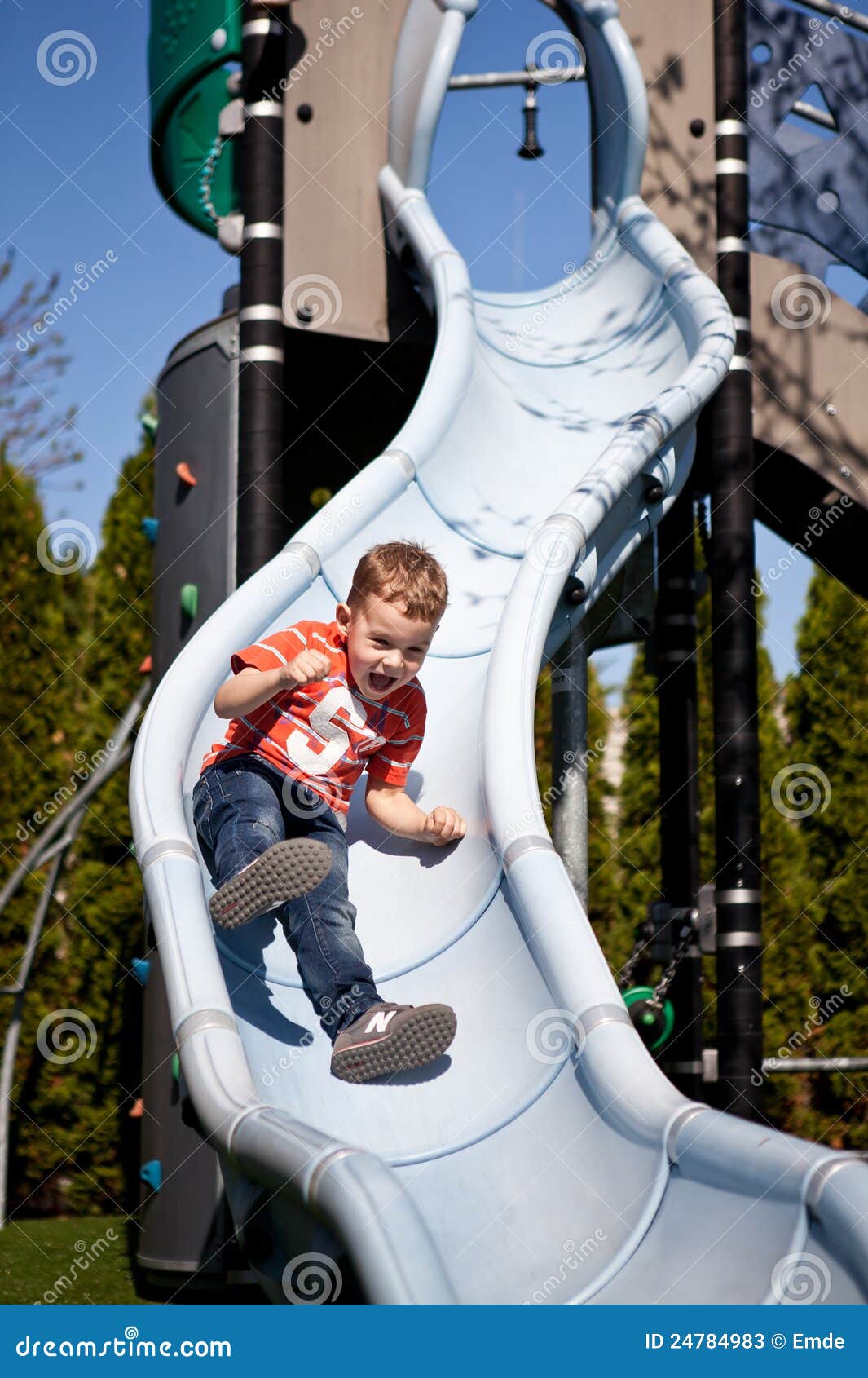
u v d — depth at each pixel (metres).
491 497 4.25
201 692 2.99
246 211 4.75
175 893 2.59
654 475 4.25
